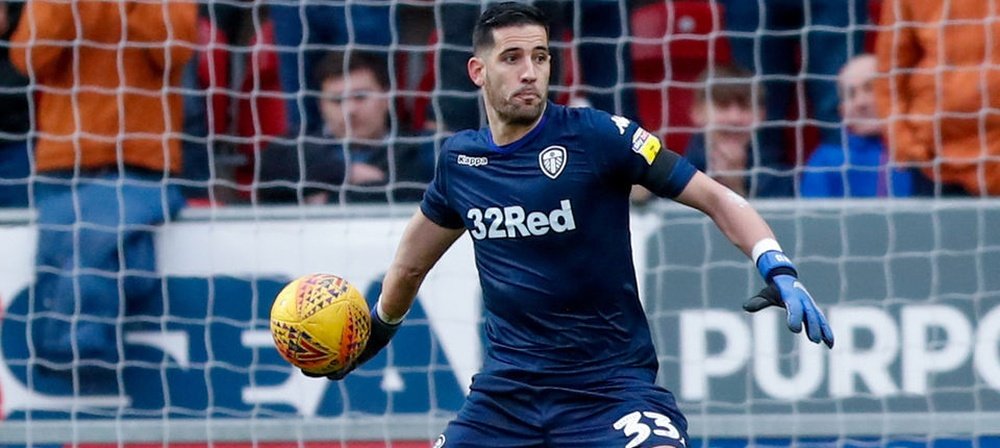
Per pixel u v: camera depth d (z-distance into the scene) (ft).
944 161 79.51
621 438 55.21
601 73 85.05
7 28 81.25
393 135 80.33
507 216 55.98
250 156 84.38
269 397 78.48
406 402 78.48
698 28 85.15
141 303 78.69
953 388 76.43
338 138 82.79
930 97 79.61
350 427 78.38
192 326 78.64
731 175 82.33
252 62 83.97
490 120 56.39
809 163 81.97
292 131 84.28
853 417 76.79
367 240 78.48
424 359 78.59
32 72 79.97
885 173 80.59
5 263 78.95
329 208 78.69
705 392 77.36
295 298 57.26
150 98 80.33
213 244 78.79
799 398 77.05
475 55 55.72
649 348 57.62
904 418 76.54
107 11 79.66
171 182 79.25
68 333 78.43
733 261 77.30
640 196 78.48
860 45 83.92
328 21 83.71
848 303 76.89
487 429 58.44
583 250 55.62
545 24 54.65
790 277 51.13
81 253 78.48
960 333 76.43
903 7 80.18
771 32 81.46
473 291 78.59
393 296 61.46
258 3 83.46
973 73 79.00
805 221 77.20
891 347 76.74
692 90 84.17
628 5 85.51
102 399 78.79
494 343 58.34
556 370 56.95
